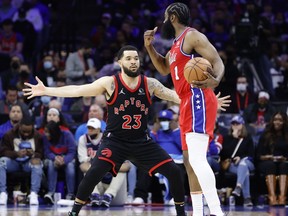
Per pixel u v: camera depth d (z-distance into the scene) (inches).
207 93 443.2
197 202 452.1
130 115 463.2
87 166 725.9
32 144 752.3
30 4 1106.1
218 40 1056.8
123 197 724.7
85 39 1061.8
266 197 770.8
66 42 1085.8
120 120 462.9
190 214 593.0
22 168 747.4
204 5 1179.3
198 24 1065.5
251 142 767.7
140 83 466.0
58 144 751.7
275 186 752.3
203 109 438.9
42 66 950.4
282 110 847.1
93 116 753.6
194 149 438.0
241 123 767.1
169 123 748.0
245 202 744.3
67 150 753.0
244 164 748.6
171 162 464.1
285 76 950.4
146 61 964.0
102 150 460.4
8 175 748.6
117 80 465.7
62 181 759.7
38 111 839.1
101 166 456.8
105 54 1013.2
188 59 446.3
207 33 1066.7
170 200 732.7
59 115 755.4
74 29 1139.9
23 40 1043.9
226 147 767.1
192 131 439.5
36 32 1070.4
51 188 745.6
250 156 763.4
